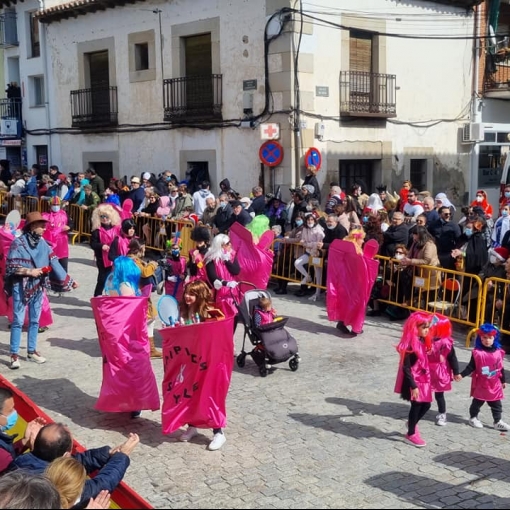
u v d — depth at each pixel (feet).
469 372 22.61
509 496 18.37
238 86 55.47
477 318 31.30
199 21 57.77
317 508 17.61
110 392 22.54
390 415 23.79
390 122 60.13
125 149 66.80
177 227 48.60
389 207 51.34
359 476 19.40
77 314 37.19
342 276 32.96
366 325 35.09
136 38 63.62
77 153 72.64
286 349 27.35
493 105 70.23
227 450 21.08
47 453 15.31
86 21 68.74
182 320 22.62
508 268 30.96
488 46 67.87
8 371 28.22
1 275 31.65
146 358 22.72
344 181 57.77
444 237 37.19
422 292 34.45
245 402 24.95
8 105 79.92
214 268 27.58
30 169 77.36
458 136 66.74
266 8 52.49
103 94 68.03
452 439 22.00
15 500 13.23
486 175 70.08
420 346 21.36
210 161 58.65
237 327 34.40
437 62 63.72
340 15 54.60
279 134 52.70
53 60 73.67
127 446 15.88
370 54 58.29
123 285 23.62
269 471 19.70
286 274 41.75
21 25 78.54
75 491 13.87
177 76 60.18
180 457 20.63
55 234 40.04
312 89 53.06
